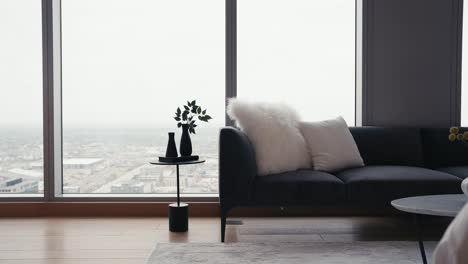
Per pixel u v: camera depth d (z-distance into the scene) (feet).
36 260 8.07
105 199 12.09
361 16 12.14
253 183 9.31
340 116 11.46
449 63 12.10
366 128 11.60
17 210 11.87
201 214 11.89
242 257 8.10
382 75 12.14
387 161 11.34
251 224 11.00
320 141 10.58
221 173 9.30
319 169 10.36
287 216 11.87
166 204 11.93
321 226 10.78
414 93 12.14
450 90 12.10
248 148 9.48
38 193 12.42
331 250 8.55
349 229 10.48
